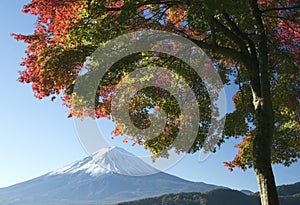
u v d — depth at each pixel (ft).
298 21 32.91
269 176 26.12
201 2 23.07
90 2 26.43
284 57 33.86
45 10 27.73
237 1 23.00
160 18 28.84
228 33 30.86
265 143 26.94
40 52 29.81
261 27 28.19
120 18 25.53
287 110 37.91
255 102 28.76
